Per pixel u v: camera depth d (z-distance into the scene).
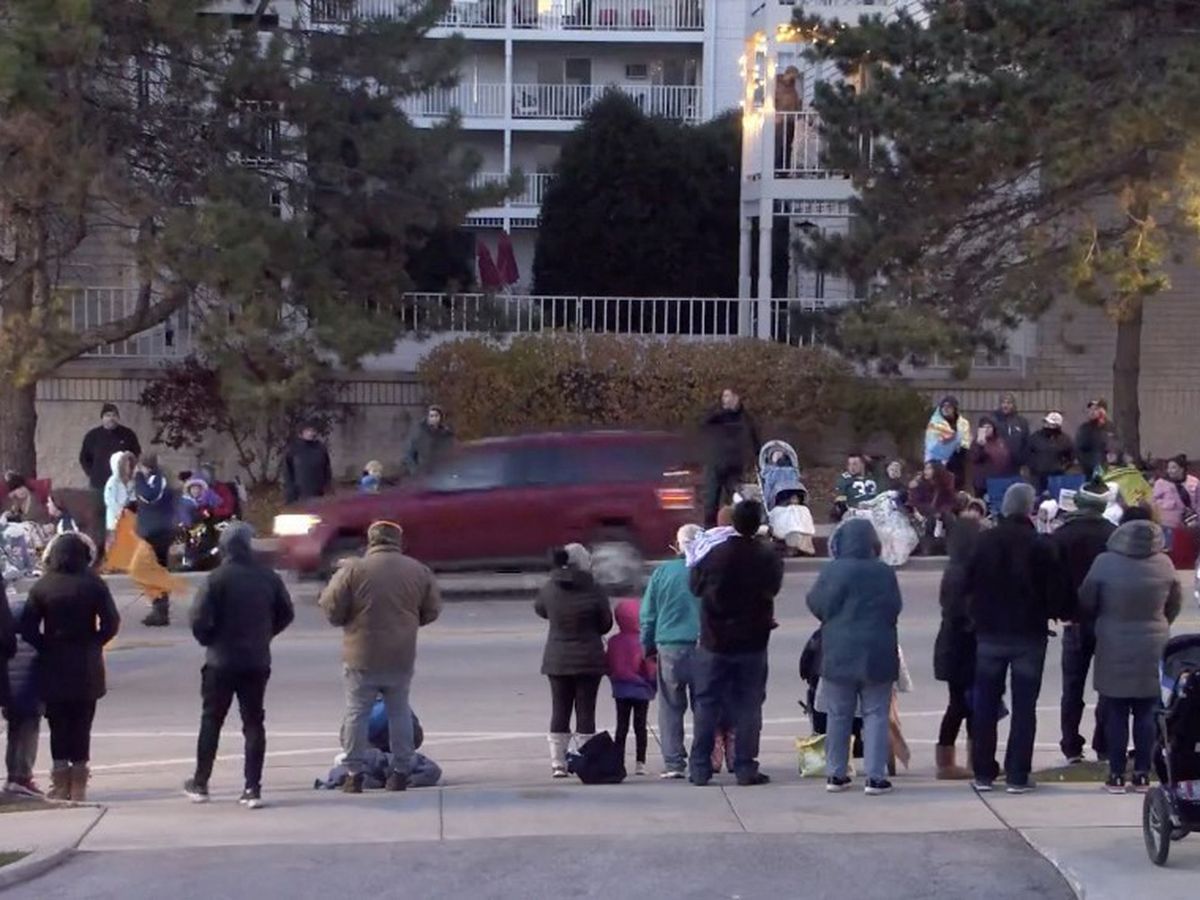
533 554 20.23
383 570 11.22
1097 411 24.44
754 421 25.59
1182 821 8.78
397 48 26.02
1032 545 10.68
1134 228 24.75
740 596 11.19
